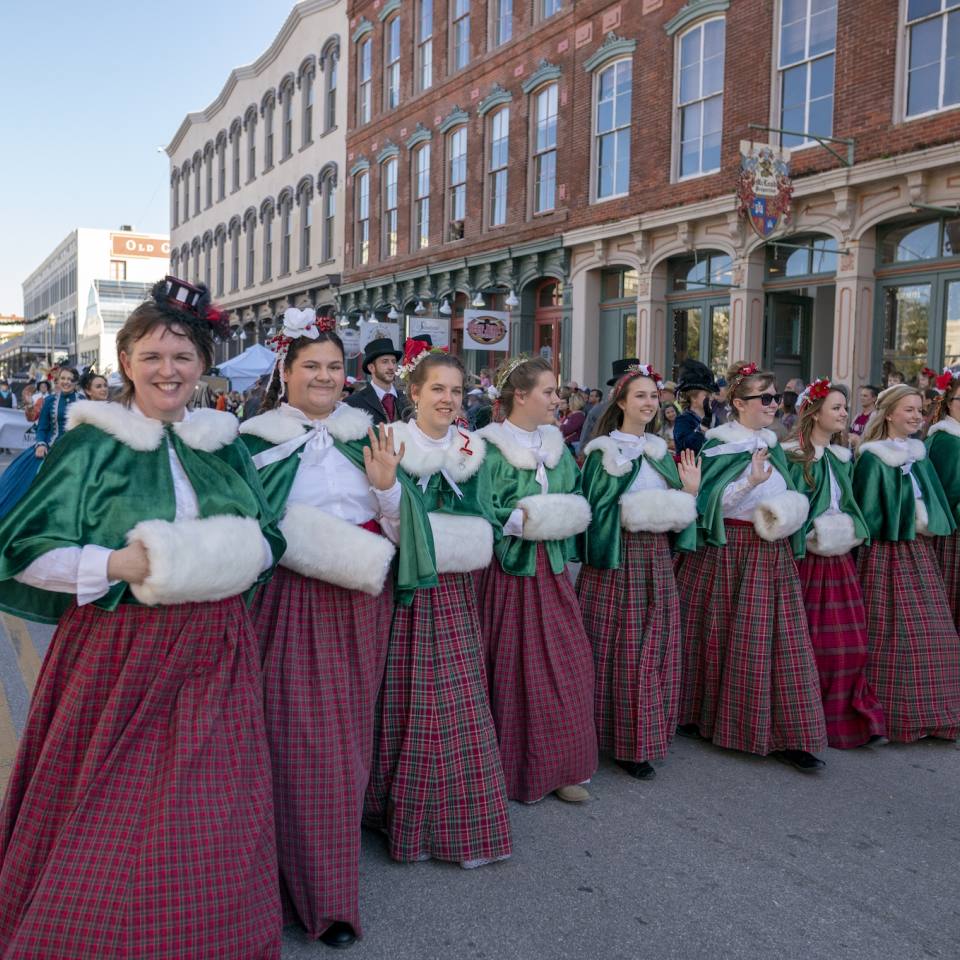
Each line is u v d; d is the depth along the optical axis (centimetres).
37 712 230
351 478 296
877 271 1093
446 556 317
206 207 3425
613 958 269
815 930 287
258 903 228
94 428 229
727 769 416
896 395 464
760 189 1084
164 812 216
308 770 268
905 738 449
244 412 827
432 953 269
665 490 402
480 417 627
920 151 991
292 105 2667
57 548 215
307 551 272
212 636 234
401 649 319
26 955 205
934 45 990
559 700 369
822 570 445
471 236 1822
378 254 2222
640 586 404
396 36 2130
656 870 321
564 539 378
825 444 461
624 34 1402
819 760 418
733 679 423
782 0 1154
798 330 1211
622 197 1426
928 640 452
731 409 461
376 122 2189
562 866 322
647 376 414
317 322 303
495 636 370
